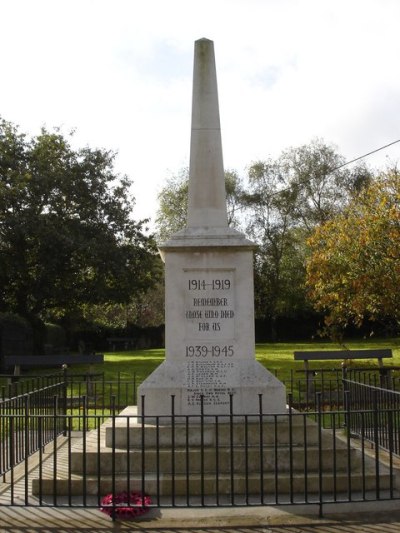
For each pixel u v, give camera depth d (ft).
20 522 22.70
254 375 31.53
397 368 54.70
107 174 109.70
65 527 22.12
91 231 104.99
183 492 25.86
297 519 22.85
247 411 31.07
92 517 23.17
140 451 27.76
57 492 25.96
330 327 80.89
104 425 35.19
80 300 110.11
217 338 32.01
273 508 23.99
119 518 23.07
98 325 158.40
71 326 141.18
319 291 74.59
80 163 107.76
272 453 27.40
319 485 23.84
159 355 126.41
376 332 156.87
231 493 23.56
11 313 94.53
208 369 31.68
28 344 98.89
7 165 100.07
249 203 147.02
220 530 21.77
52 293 104.01
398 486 26.21
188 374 31.58
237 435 28.89
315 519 22.85
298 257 147.54
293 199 144.05
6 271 100.68
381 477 26.40
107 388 62.90
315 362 85.76
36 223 96.73
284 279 149.28
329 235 75.97
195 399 31.22
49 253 99.04
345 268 70.90
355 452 27.73
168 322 32.07
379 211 68.39
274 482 25.91
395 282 65.67
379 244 67.56
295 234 148.66
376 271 66.59
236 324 32.09
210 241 32.37
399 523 22.34
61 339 130.21
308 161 144.46
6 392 54.65
